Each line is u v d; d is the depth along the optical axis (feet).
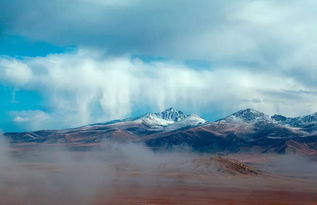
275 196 402.11
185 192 400.47
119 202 309.42
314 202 369.09
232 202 346.95
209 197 370.94
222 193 406.21
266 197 390.63
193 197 365.81
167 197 355.97
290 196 407.23
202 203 333.62
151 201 326.44
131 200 324.39
